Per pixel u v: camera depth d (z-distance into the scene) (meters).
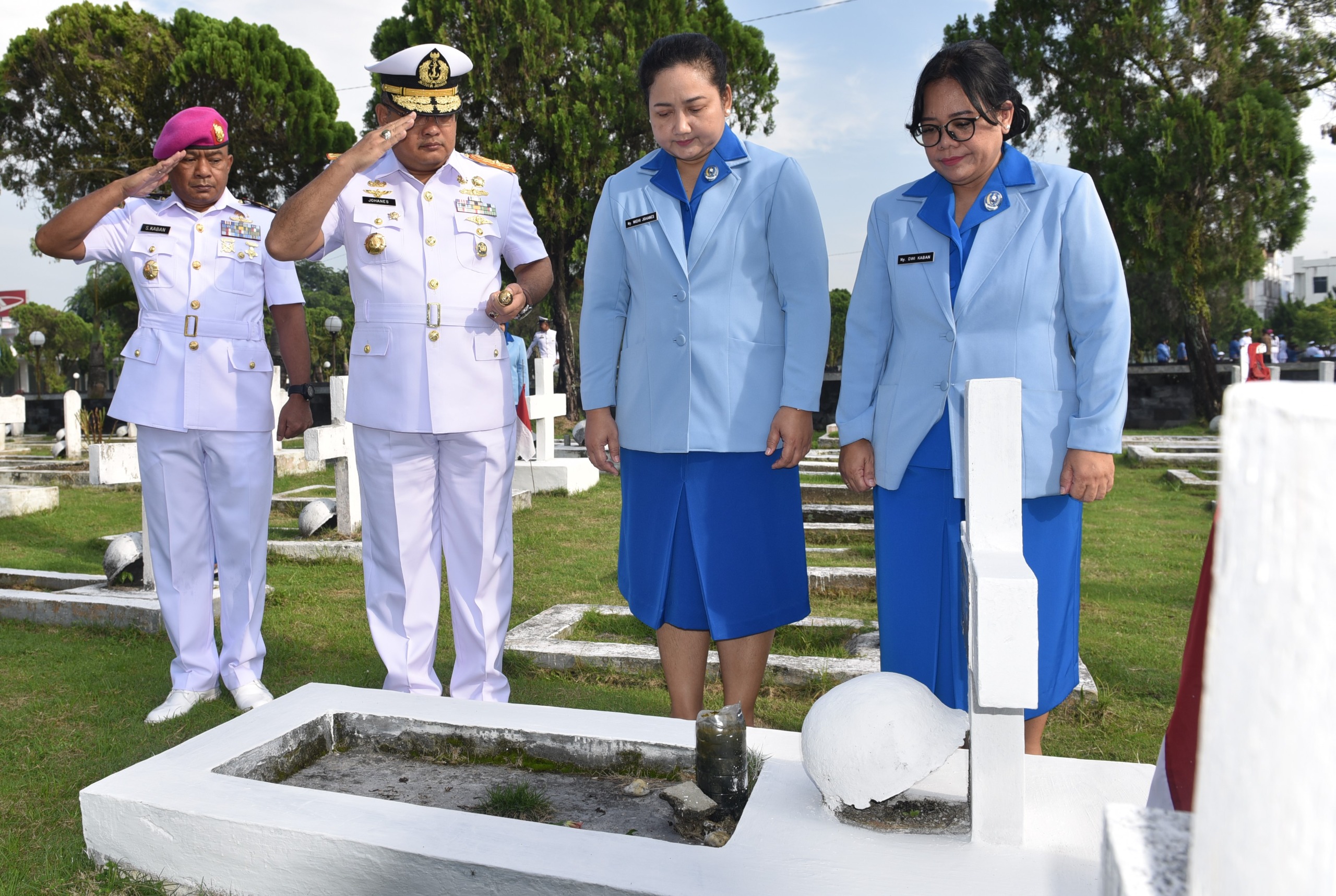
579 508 8.52
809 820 1.87
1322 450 0.48
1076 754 3.03
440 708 2.57
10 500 8.47
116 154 20.00
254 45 19.98
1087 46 16.23
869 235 2.54
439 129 3.05
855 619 4.66
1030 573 1.61
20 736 3.13
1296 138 15.18
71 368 44.44
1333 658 0.49
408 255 3.11
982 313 2.30
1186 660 1.24
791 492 2.80
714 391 2.69
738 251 2.71
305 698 2.65
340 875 1.89
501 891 1.76
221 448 3.32
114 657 4.11
